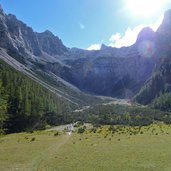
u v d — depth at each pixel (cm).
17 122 12781
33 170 3966
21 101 12962
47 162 4459
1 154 5328
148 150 5244
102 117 17100
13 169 4056
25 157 4916
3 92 11700
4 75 14425
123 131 8912
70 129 11469
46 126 14250
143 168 3888
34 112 13925
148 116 17488
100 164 4203
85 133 8869
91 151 5353
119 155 4856
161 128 9769
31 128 13125
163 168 3859
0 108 10475
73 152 5303
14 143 6919
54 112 17250
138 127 10406
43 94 18562
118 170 3816
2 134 10162
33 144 6569
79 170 3875
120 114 19162
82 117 18950
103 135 7962
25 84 16812
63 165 4206
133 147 5656
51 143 6662
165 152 4984
